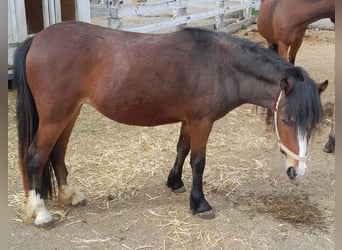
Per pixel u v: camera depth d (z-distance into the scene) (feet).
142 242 9.05
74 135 14.49
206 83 9.01
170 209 10.26
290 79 8.53
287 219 9.87
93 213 10.07
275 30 15.46
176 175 10.85
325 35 30.63
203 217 9.82
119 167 12.32
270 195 10.94
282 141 8.86
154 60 8.90
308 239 9.16
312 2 14.24
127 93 8.94
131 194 10.96
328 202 10.59
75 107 9.08
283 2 14.94
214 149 13.65
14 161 12.52
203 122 9.29
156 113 9.31
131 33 9.36
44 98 8.78
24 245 8.91
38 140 9.12
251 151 13.56
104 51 8.89
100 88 8.93
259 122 15.96
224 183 11.51
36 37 8.98
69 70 8.72
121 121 9.46
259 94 9.27
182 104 9.17
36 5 19.69
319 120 8.46
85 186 11.28
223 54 9.12
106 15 20.45
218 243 9.03
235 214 10.06
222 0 29.35
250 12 34.83
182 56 9.01
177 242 9.05
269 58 9.05
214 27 29.71
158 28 23.72
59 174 10.09
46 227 9.43
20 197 10.64
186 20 26.04
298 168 8.67
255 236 9.25
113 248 8.86
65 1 19.67
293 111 8.34
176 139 14.37
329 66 22.81
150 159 12.88
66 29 8.96
